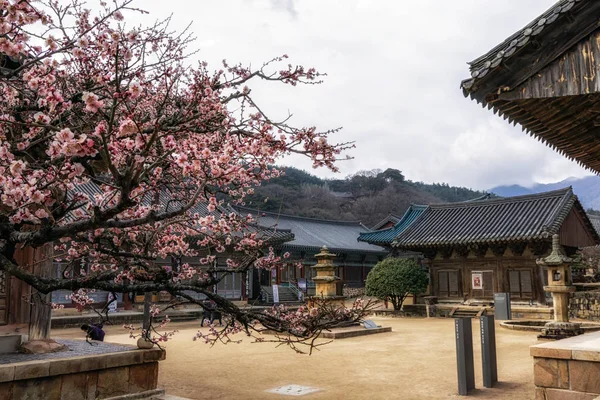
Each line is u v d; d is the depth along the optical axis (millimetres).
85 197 6633
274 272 42625
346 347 16062
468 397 9117
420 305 29672
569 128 7543
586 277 30750
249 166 6398
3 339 8445
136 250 7723
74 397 7520
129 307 28656
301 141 6152
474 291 28719
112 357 8016
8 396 6777
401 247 30531
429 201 105375
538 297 26125
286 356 14219
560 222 25234
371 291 30203
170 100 6879
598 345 8125
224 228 7258
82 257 7859
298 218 55656
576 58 6363
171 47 7449
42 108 6527
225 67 6902
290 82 7164
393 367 12359
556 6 6391
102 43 5723
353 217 93688
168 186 7473
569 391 7723
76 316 24594
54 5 6293
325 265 21719
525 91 6645
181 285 6293
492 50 6863
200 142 6109
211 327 7777
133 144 5035
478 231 27844
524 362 12680
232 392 9719
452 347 15961
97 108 4355
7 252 6277
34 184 4949
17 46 5078
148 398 8336
